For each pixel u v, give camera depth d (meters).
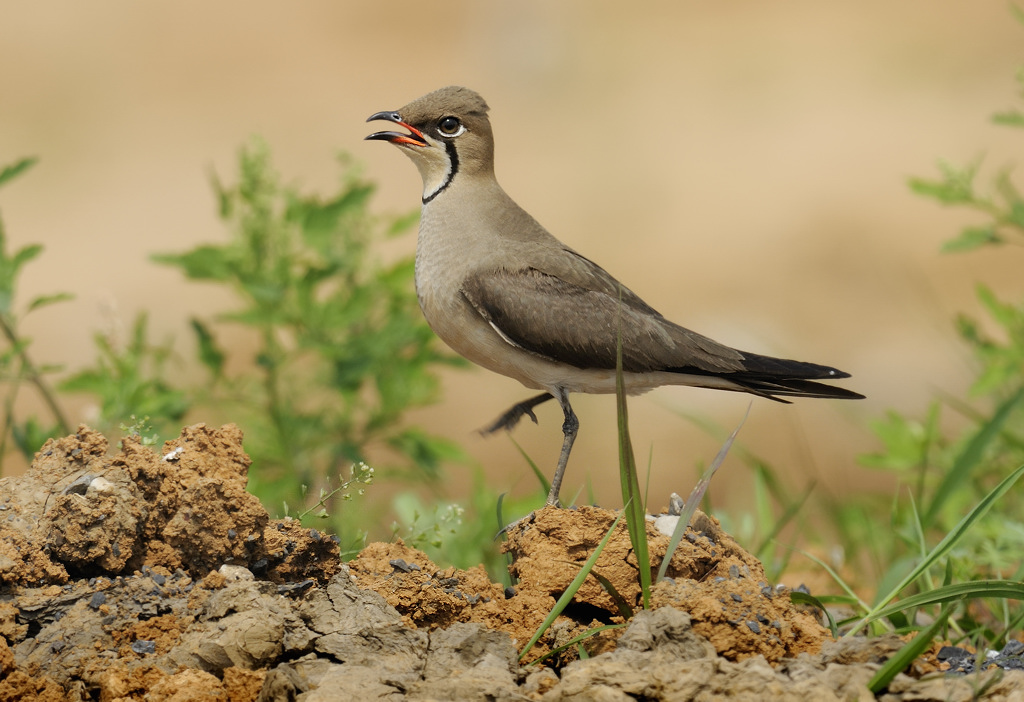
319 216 12.48
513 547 8.96
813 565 12.73
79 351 25.20
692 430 22.05
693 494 8.36
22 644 7.57
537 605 8.37
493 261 10.62
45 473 8.41
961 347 23.52
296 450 12.67
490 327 10.59
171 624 7.70
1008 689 7.13
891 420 13.70
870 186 33.88
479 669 7.39
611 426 22.03
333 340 12.78
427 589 8.31
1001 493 8.45
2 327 11.47
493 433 11.16
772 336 25.86
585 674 7.10
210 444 8.56
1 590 7.79
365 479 9.62
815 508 14.30
